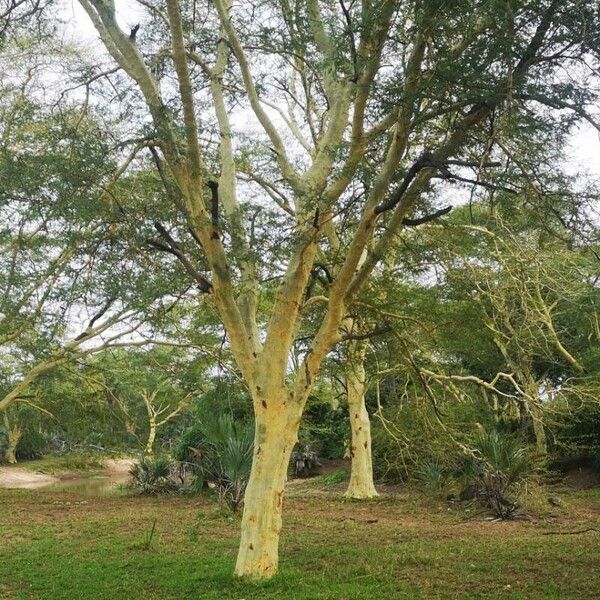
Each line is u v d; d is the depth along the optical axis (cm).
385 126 893
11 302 1412
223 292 921
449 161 852
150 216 964
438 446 1697
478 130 880
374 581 930
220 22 1123
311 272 1096
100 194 928
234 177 1069
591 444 2445
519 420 2372
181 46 834
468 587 896
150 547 1225
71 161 899
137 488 2375
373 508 1855
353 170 905
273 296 1438
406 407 1778
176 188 1013
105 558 1139
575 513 1709
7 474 3544
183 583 937
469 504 1816
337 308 938
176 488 2275
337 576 960
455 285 1285
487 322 1415
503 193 920
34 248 1167
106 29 931
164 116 901
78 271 964
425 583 917
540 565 1032
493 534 1381
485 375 2273
